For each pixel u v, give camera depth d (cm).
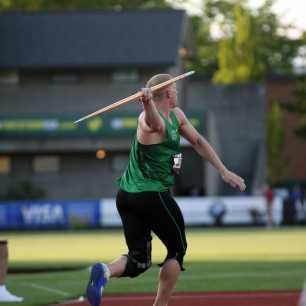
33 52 11975
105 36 12181
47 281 3831
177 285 3581
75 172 11844
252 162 12800
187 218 10025
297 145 19550
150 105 2095
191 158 11975
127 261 2170
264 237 7700
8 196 11350
